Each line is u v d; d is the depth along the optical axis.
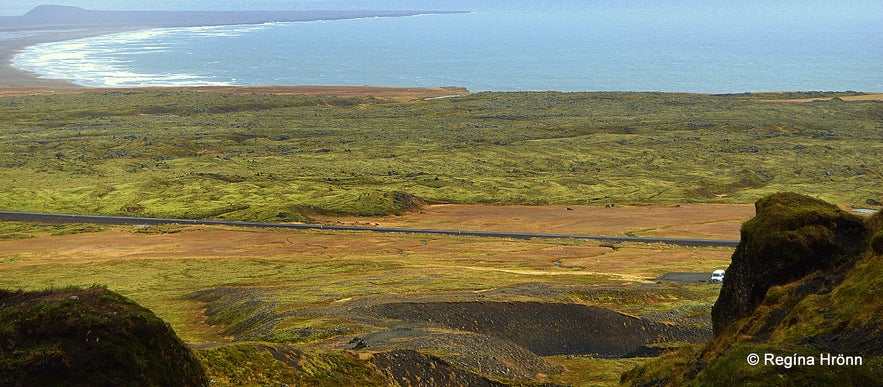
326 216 159.38
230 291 82.44
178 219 156.00
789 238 45.91
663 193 188.00
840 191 187.12
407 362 45.91
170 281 95.44
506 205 171.75
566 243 127.06
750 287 46.91
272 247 125.50
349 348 48.75
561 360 57.66
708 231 138.12
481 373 47.78
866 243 44.62
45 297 28.11
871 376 26.16
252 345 40.88
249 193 182.75
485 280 87.25
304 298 73.31
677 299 79.06
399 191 185.00
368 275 94.31
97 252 121.50
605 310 68.06
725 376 27.27
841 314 33.84
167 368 26.97
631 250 119.62
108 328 26.39
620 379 45.22
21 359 25.00
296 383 38.47
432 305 66.31
